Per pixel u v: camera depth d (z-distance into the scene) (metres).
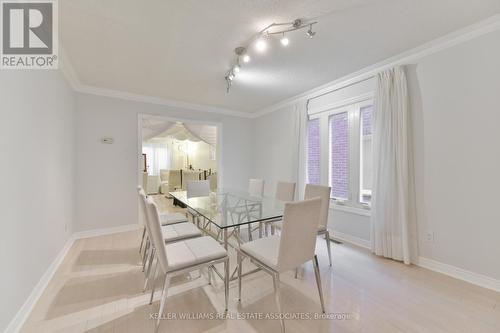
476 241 2.02
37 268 1.84
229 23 1.92
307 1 1.66
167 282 1.50
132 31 2.02
